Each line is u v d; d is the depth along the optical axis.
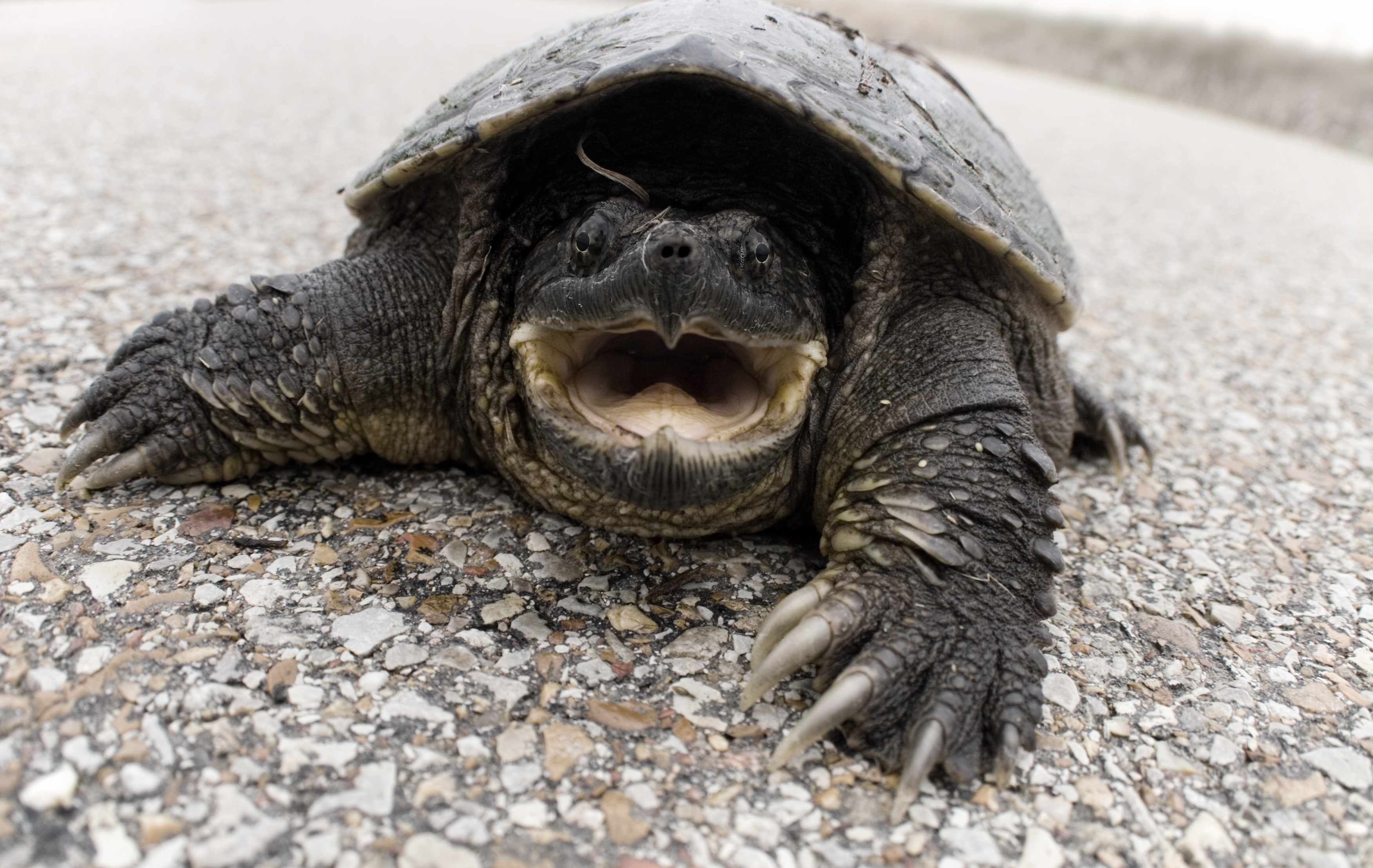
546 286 0.32
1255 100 2.13
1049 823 0.27
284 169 0.83
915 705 0.29
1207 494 0.44
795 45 0.34
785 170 0.34
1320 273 0.86
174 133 0.90
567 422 0.31
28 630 0.29
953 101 0.41
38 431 0.38
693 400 0.32
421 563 0.34
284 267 0.58
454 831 0.25
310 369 0.35
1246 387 0.57
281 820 0.25
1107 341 0.63
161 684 0.28
